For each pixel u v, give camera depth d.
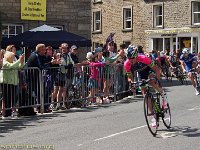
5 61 10.92
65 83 12.33
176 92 16.94
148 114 8.28
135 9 34.44
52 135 8.52
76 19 20.42
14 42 15.43
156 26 33.12
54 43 15.41
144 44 33.88
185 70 16.08
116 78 14.32
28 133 8.78
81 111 11.93
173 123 9.64
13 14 18.84
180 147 7.29
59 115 11.23
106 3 36.72
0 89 10.74
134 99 14.58
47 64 11.78
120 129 9.03
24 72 11.12
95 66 13.29
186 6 31.14
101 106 12.98
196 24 30.75
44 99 11.75
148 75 8.67
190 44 31.02
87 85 13.12
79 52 20.23
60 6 19.98
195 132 8.56
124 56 14.91
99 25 37.88
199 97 14.97
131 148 7.27
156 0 32.91
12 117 10.97
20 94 11.07
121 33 35.53
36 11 19.22
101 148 7.31
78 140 8.00
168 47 32.44
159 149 7.17
